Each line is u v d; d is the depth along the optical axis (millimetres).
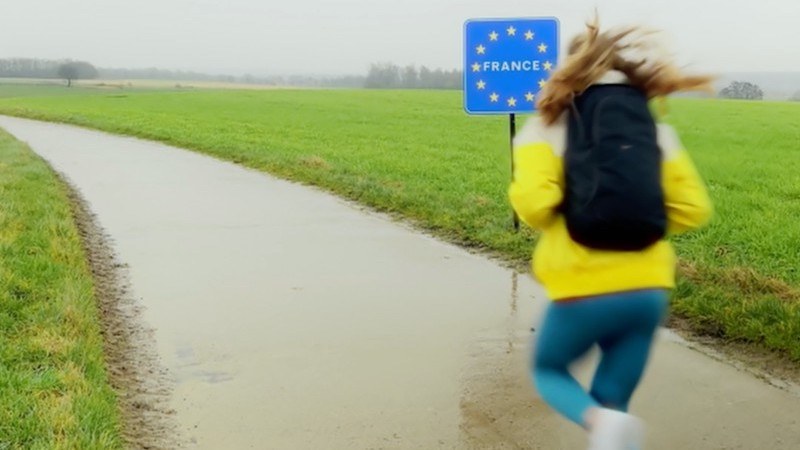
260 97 57938
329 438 4648
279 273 8461
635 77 3521
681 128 31297
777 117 37312
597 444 3203
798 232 10281
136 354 6020
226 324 6734
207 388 5379
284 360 5898
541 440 4586
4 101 58250
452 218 11023
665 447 4523
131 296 7586
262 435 4691
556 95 3477
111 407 4785
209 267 8742
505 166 18141
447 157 20281
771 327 6129
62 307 6508
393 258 9141
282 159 18344
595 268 3354
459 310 7125
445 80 97812
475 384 5422
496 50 10016
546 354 3525
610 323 3383
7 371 5133
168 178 16438
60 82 119062
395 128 31672
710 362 5777
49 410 4586
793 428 4742
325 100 53594
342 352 6062
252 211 12367
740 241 9992
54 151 22734
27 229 9719
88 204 13133
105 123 33594
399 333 6496
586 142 3383
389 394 5270
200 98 57312
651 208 3297
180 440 4617
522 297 7527
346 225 11172
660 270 3420
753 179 16953
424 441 4602
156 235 10523
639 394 5230
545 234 3559
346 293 7688
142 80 133000
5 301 6574
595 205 3291
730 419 4863
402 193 13039
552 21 9938
